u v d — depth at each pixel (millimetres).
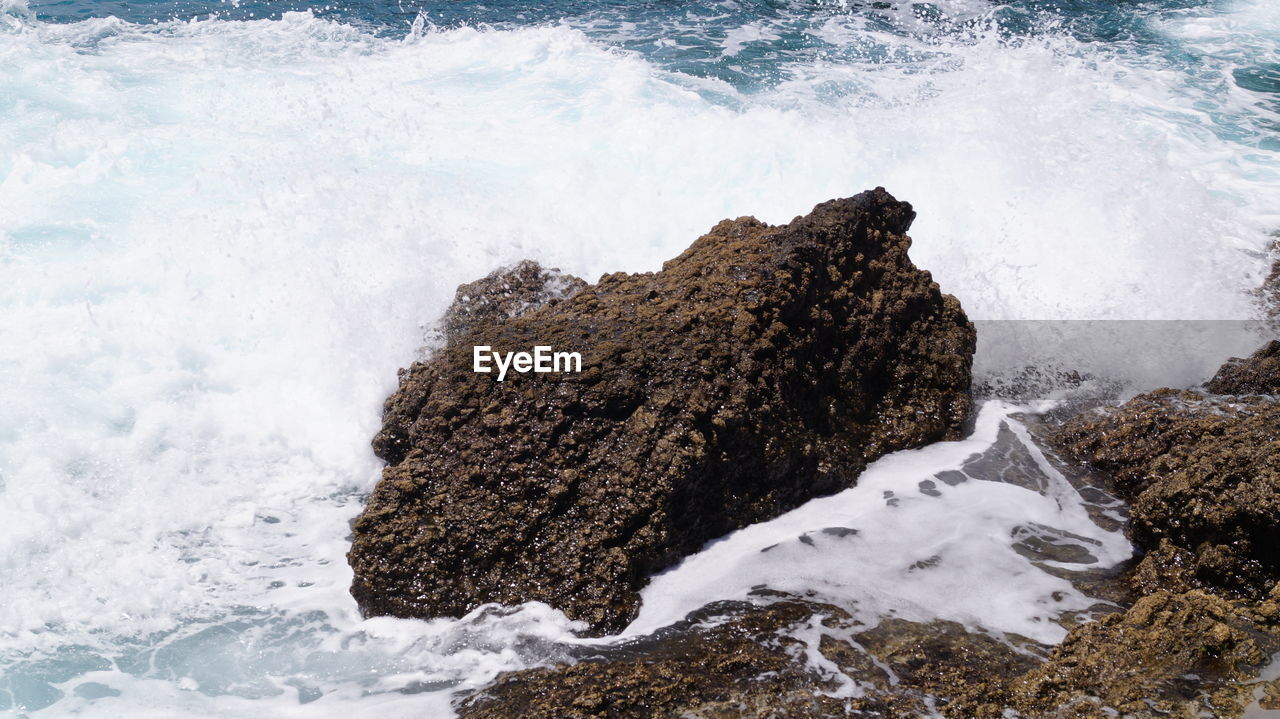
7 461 6969
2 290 8453
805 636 5773
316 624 6105
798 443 6973
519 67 13289
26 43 12867
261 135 11109
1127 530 6699
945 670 5449
